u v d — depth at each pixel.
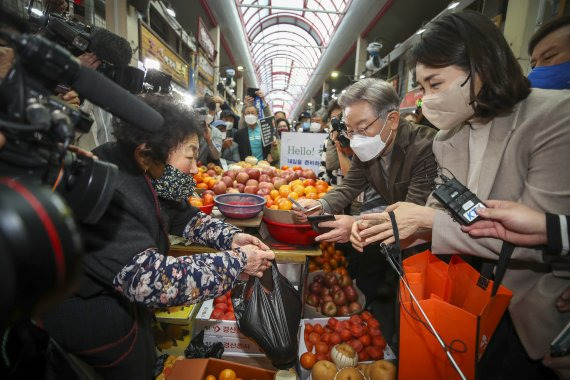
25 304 0.31
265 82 30.78
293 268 1.95
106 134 2.03
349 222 1.27
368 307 1.98
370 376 1.26
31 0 1.08
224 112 5.13
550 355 0.75
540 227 0.69
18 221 0.29
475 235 0.79
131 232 0.74
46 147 0.45
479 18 0.81
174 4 6.86
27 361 0.61
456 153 1.01
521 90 0.80
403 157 1.37
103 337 0.80
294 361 1.12
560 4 2.30
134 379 0.89
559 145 0.72
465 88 0.85
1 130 0.37
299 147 3.32
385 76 6.74
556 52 1.13
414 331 0.84
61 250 0.32
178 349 1.44
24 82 0.39
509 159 0.82
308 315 1.80
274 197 1.69
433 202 1.06
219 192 1.74
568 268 0.75
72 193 0.49
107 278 0.71
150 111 0.48
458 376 0.80
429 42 0.86
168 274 0.72
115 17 3.00
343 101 1.34
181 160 0.86
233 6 7.91
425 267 1.05
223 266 0.81
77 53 1.17
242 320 1.10
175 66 4.70
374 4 6.51
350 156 2.39
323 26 13.50
